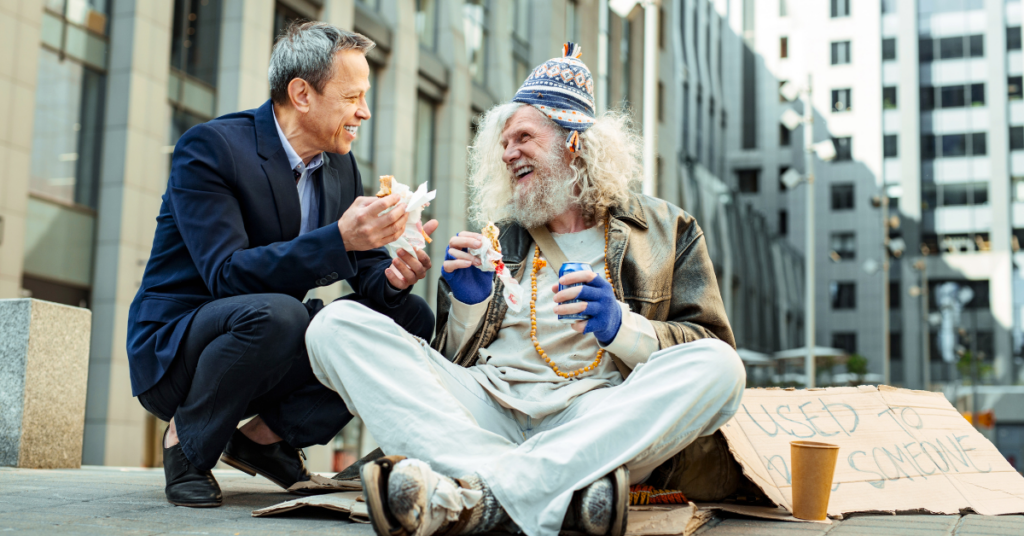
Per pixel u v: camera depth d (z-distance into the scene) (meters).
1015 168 55.25
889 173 57.03
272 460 2.93
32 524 2.19
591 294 2.31
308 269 2.52
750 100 58.97
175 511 2.50
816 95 58.00
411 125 16.98
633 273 2.68
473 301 2.56
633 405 2.14
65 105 12.10
